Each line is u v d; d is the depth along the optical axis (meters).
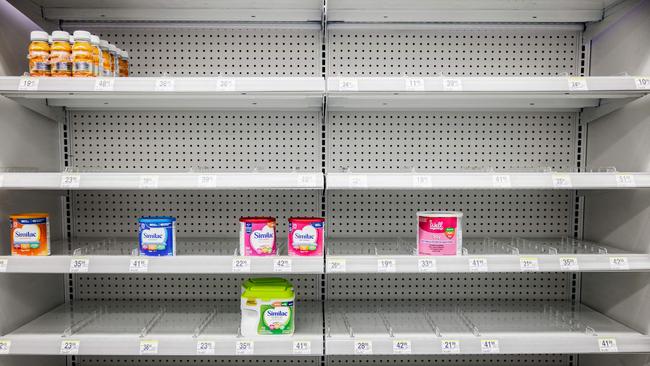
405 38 2.15
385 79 1.65
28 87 1.59
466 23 2.12
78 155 2.15
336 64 2.15
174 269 1.65
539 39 2.16
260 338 1.68
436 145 2.18
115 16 2.04
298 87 1.64
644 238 1.75
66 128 2.15
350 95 1.83
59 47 1.65
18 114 1.83
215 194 2.17
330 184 1.66
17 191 1.83
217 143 2.16
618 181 1.66
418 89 1.64
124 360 2.20
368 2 1.95
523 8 2.03
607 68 2.00
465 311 2.03
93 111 2.15
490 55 2.16
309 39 2.15
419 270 1.67
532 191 2.20
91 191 2.18
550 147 2.18
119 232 2.18
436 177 1.68
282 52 2.15
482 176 1.69
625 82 1.63
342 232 2.18
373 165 2.17
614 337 1.71
